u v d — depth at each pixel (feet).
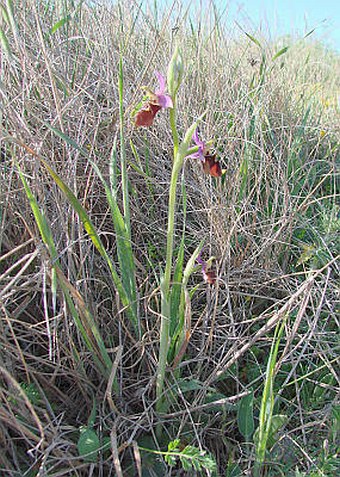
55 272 0.78
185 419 0.86
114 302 0.99
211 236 1.17
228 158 1.34
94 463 0.77
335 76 2.86
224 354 1.03
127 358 0.93
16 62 1.20
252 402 0.88
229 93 1.52
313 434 0.91
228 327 1.08
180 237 1.24
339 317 1.12
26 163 1.03
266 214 1.36
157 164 1.32
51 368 0.91
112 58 1.31
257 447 0.81
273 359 0.76
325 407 0.94
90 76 1.34
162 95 0.72
